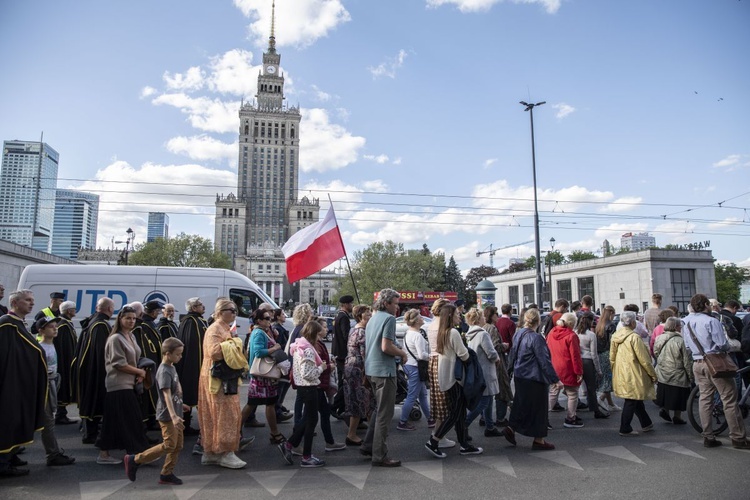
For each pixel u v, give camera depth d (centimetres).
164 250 8019
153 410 849
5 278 3212
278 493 550
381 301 684
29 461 679
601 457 680
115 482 591
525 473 613
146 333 842
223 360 650
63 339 919
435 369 706
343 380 841
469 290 10312
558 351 886
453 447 746
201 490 562
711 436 725
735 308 1041
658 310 1170
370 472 625
